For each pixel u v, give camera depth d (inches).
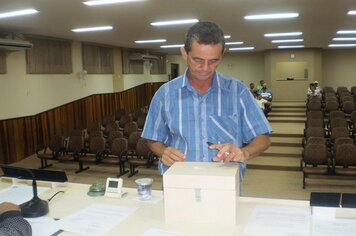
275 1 208.7
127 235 48.8
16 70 298.7
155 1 198.8
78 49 388.2
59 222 54.2
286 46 542.0
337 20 283.9
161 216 54.6
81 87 392.8
